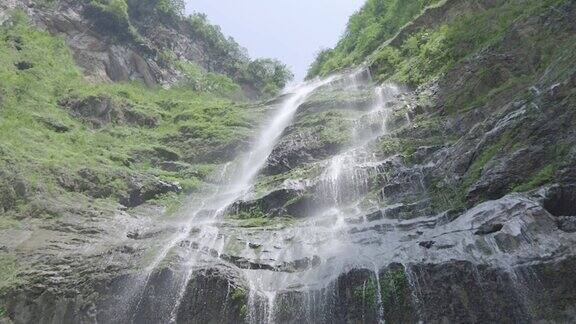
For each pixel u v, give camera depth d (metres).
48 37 34.91
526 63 16.64
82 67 36.12
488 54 18.23
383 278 10.60
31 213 16.55
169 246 13.62
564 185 10.81
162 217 18.48
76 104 26.59
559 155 11.55
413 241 11.62
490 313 9.60
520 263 9.73
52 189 18.05
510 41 17.80
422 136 16.89
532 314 9.32
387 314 10.32
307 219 15.42
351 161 17.19
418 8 30.81
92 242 15.03
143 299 12.01
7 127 21.23
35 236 15.17
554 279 9.38
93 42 39.06
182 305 11.72
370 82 27.34
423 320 9.99
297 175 17.95
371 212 14.06
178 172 23.05
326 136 20.72
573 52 13.35
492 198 12.05
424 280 10.24
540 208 10.41
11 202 16.84
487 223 10.81
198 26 56.88
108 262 13.11
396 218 13.48
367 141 18.83
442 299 9.98
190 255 12.98
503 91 15.63
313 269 11.99
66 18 38.56
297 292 11.26
